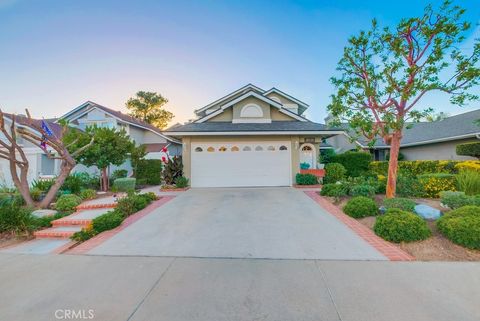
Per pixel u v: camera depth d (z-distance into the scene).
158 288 3.31
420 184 8.60
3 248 5.23
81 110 22.05
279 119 15.07
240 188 12.52
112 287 3.36
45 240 5.81
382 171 14.86
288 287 3.29
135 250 4.74
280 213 7.36
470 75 6.49
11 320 2.72
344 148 24.38
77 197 8.75
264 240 5.18
